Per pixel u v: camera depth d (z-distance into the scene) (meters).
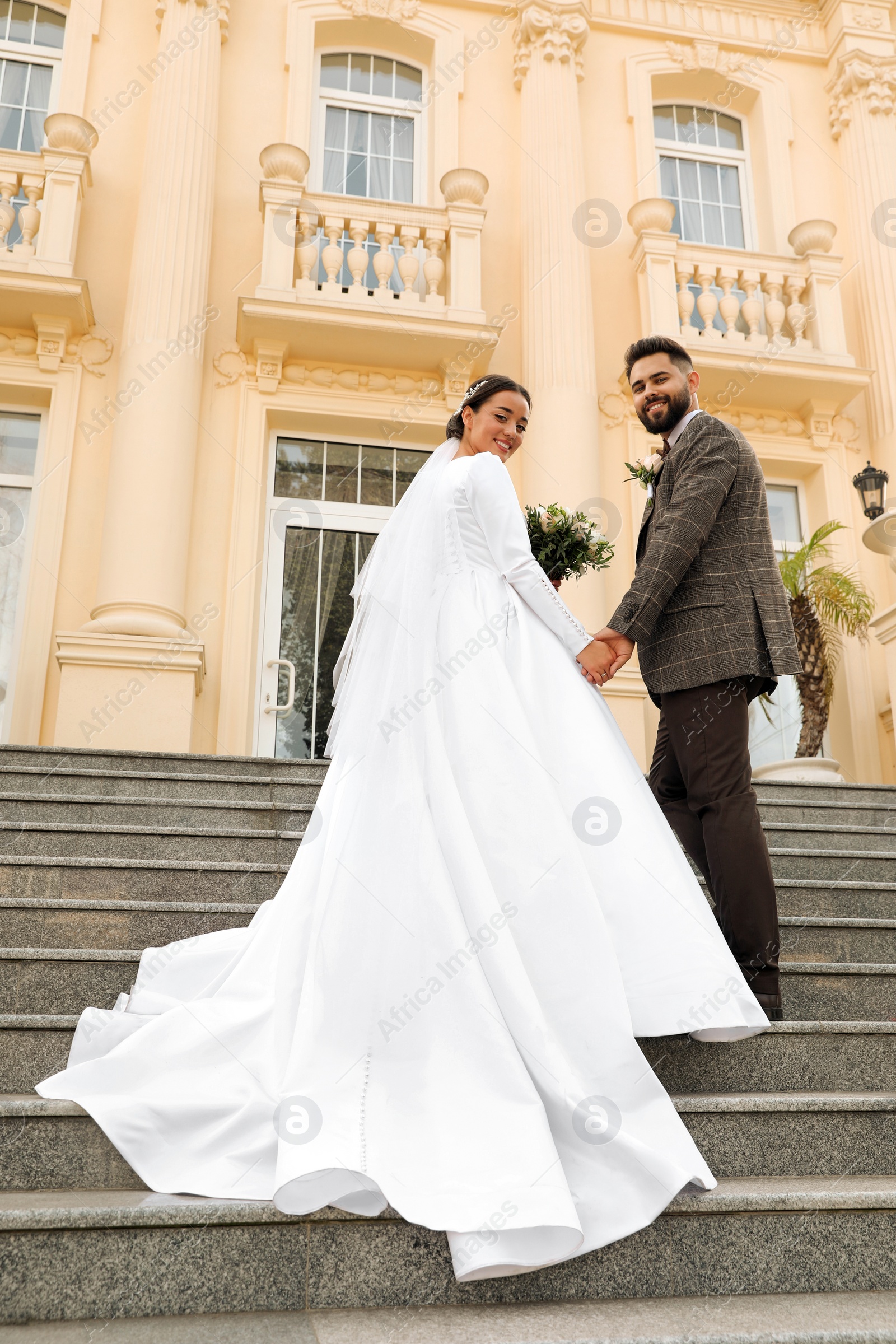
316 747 6.73
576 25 8.21
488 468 2.41
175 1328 1.45
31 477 6.76
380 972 1.86
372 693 2.31
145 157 7.23
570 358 7.33
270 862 3.48
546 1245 1.54
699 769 2.49
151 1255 1.56
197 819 3.81
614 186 8.29
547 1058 1.73
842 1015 2.63
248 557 6.71
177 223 6.92
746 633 2.51
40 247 6.62
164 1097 1.87
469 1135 1.63
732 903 2.38
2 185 6.78
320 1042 1.80
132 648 5.85
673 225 8.60
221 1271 1.57
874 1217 1.73
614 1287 1.62
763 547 2.61
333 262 7.15
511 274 7.88
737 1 8.93
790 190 8.51
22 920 2.76
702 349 7.41
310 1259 1.59
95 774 4.11
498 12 8.48
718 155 8.88
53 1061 2.20
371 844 2.00
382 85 8.38
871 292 8.09
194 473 6.65
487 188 7.56
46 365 6.70
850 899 3.37
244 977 2.11
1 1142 1.82
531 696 2.20
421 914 1.88
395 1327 1.44
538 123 7.95
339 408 7.18
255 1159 1.74
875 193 8.29
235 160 7.61
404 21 8.20
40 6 7.80
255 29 7.96
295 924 2.05
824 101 8.91
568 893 1.92
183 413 6.58
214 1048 1.95
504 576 2.34
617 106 8.52
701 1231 1.68
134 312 6.75
